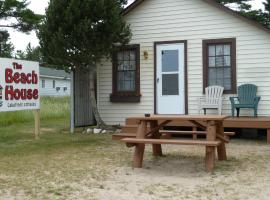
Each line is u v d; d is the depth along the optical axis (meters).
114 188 5.91
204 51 12.87
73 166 7.52
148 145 10.41
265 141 11.06
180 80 13.20
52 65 13.02
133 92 13.80
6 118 17.20
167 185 6.07
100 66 14.30
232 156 8.51
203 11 12.88
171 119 7.41
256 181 6.23
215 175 6.70
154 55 13.54
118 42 12.81
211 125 7.12
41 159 8.28
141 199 5.33
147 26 13.64
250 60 12.34
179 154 8.90
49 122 18.16
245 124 10.87
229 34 12.58
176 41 13.24
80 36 11.85
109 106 14.20
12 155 8.80
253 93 12.06
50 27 12.29
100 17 12.03
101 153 9.04
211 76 12.84
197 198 5.34
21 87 11.05
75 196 5.49
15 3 24.42
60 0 12.09
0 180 6.42
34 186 6.02
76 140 11.34
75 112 14.28
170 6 13.33
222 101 12.60
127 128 11.13
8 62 10.57
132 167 7.43
